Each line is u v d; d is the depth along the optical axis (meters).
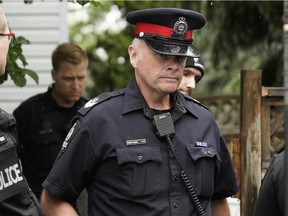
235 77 13.24
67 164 4.27
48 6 9.12
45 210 4.35
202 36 12.94
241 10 12.45
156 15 4.25
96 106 4.32
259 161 5.64
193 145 4.30
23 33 9.11
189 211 4.19
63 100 6.64
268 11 12.24
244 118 5.68
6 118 4.01
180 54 4.20
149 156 4.17
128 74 16.00
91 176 4.29
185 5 12.95
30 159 6.53
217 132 4.48
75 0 6.18
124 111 4.28
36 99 6.66
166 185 4.17
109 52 16.12
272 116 5.70
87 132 4.25
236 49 12.77
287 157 3.29
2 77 6.39
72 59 6.57
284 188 3.92
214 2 12.62
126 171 4.16
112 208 4.17
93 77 16.08
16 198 3.98
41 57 9.12
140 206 4.14
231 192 4.60
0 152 3.93
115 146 4.20
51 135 6.54
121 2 6.84
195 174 4.25
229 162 4.57
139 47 4.29
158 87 4.22
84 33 16.36
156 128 4.24
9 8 9.09
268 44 12.38
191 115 4.40
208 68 13.28
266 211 4.06
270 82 12.32
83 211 4.96
